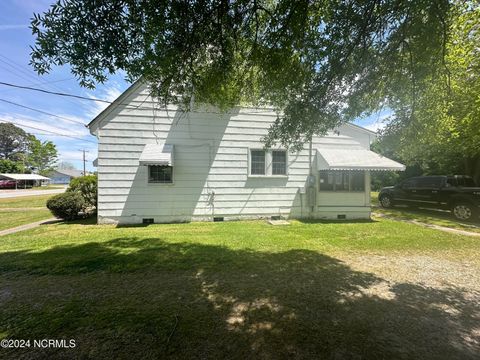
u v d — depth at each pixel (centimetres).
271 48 403
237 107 948
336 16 379
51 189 4206
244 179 983
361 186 1058
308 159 1033
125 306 317
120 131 900
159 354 229
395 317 296
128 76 349
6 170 5616
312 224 892
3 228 831
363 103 487
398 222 944
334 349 237
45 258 496
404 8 350
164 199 929
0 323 278
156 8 288
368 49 416
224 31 366
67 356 226
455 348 242
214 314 299
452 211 1067
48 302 326
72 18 267
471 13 630
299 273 430
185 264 468
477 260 504
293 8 352
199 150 951
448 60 509
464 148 1166
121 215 902
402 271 444
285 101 546
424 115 518
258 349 237
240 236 693
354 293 357
